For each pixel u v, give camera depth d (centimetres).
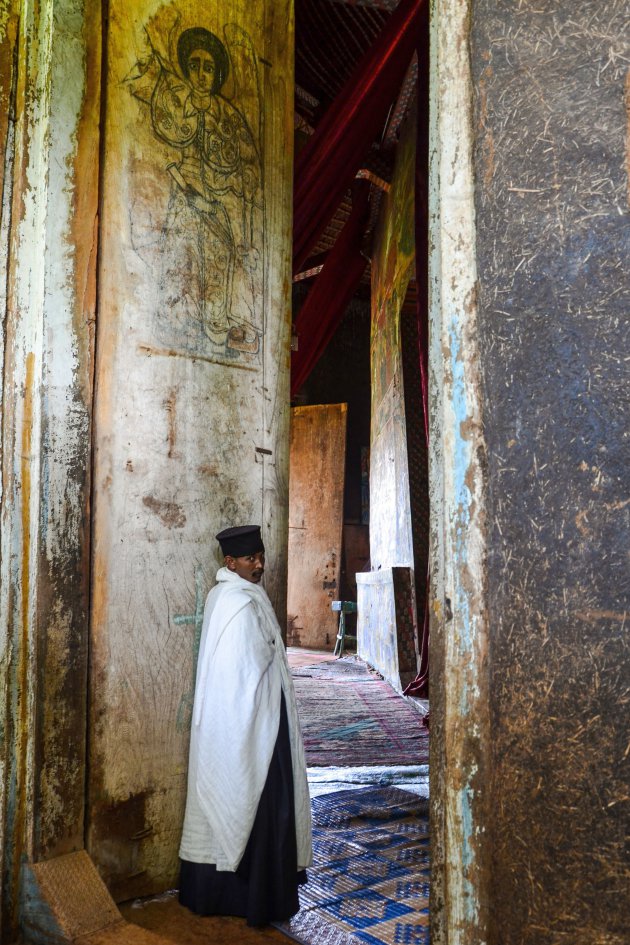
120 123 337
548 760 172
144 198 344
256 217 390
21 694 298
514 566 179
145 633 334
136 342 338
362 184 918
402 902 319
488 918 177
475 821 180
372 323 1226
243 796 296
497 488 183
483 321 187
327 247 1152
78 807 307
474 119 192
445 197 194
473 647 183
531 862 172
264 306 391
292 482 1499
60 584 306
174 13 359
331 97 845
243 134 386
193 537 354
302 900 321
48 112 311
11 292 312
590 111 177
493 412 184
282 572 391
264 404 388
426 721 685
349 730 661
